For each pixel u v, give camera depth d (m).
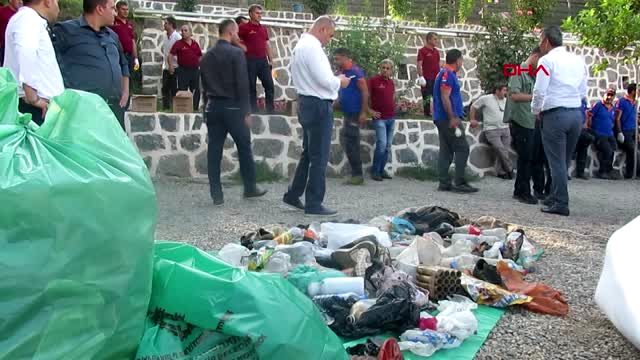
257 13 10.46
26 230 1.99
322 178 6.61
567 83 7.01
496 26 12.93
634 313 3.30
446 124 8.81
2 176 2.01
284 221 6.32
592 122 11.89
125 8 9.70
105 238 2.12
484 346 3.46
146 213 2.29
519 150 8.20
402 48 11.88
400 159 10.28
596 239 6.09
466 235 5.25
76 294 2.05
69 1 10.35
